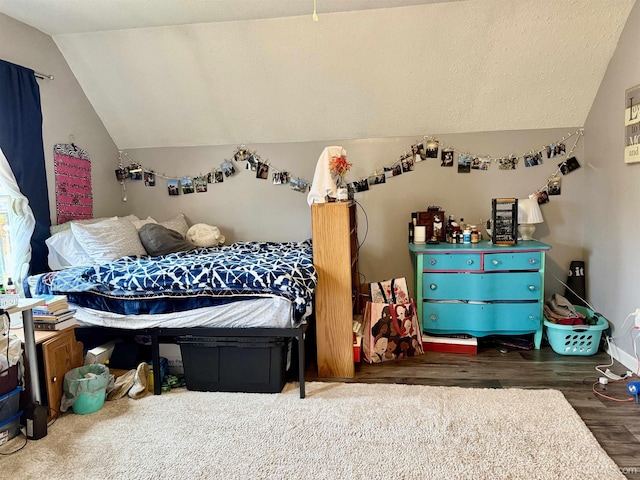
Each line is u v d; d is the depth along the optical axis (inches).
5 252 111.6
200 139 153.1
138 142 155.9
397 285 131.3
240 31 120.1
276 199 153.3
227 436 83.2
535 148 139.3
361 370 115.2
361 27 116.7
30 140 115.4
